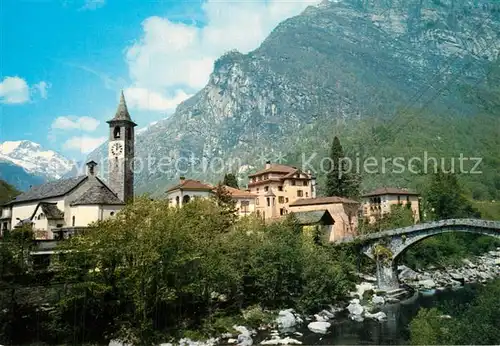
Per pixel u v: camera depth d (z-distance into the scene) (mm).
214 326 54094
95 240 50375
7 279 51688
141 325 49000
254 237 69500
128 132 102062
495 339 33844
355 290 78812
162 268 49688
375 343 49781
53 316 49562
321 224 91312
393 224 116875
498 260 114438
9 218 95562
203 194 100250
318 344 50062
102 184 87375
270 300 64250
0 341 47031
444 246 112438
